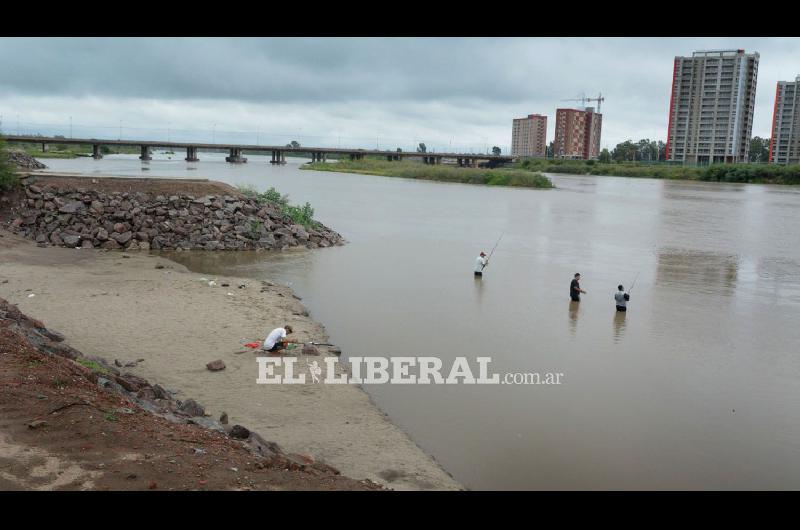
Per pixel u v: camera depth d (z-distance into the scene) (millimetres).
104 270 25469
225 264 29297
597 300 23984
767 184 137375
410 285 25891
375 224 47906
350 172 143875
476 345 17891
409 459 11062
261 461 8773
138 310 19375
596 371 16031
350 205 62844
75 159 133750
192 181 36656
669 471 11094
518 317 21078
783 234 46750
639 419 13211
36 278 23125
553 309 22344
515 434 12320
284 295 22594
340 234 41344
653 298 24672
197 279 24156
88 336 16656
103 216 32594
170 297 21109
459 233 43750
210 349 16172
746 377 15969
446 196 79500
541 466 11094
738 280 28984
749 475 11055
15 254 27281
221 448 8898
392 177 127625
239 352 16047
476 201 72500
